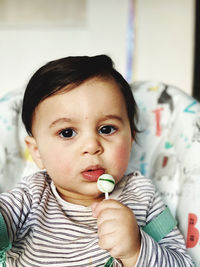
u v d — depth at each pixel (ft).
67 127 2.52
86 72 2.60
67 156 2.53
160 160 3.22
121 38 7.18
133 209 2.76
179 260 2.47
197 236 2.75
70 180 2.55
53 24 7.16
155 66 7.20
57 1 7.09
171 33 7.13
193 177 2.93
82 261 2.54
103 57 2.88
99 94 2.54
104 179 2.37
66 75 2.58
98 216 2.31
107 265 2.43
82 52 7.23
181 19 7.09
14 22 7.12
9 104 3.37
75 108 2.49
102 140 2.55
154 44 7.16
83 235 2.62
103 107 2.52
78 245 2.59
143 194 2.86
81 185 2.55
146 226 2.72
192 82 7.13
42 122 2.63
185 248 2.64
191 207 2.85
